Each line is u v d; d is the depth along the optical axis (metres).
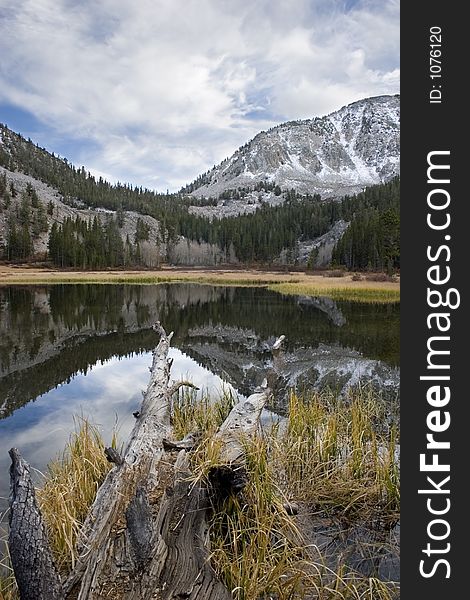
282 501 3.57
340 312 20.41
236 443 3.87
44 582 2.35
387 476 3.95
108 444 5.09
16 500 2.46
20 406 7.02
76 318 18.44
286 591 2.74
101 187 142.38
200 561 2.78
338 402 6.07
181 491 3.24
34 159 150.00
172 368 9.91
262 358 11.06
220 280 50.94
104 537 2.71
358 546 3.38
